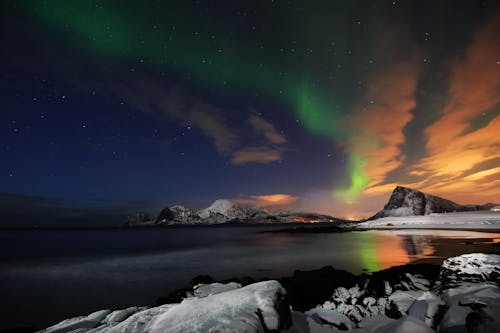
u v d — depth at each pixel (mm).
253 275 20031
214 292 8578
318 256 28203
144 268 24781
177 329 3957
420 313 5695
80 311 13453
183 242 58125
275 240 55906
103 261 30312
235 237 73125
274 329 4480
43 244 61062
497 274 7527
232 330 3918
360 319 6719
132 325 4465
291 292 11961
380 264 22031
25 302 15031
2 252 42906
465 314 5035
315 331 5520
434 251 27469
